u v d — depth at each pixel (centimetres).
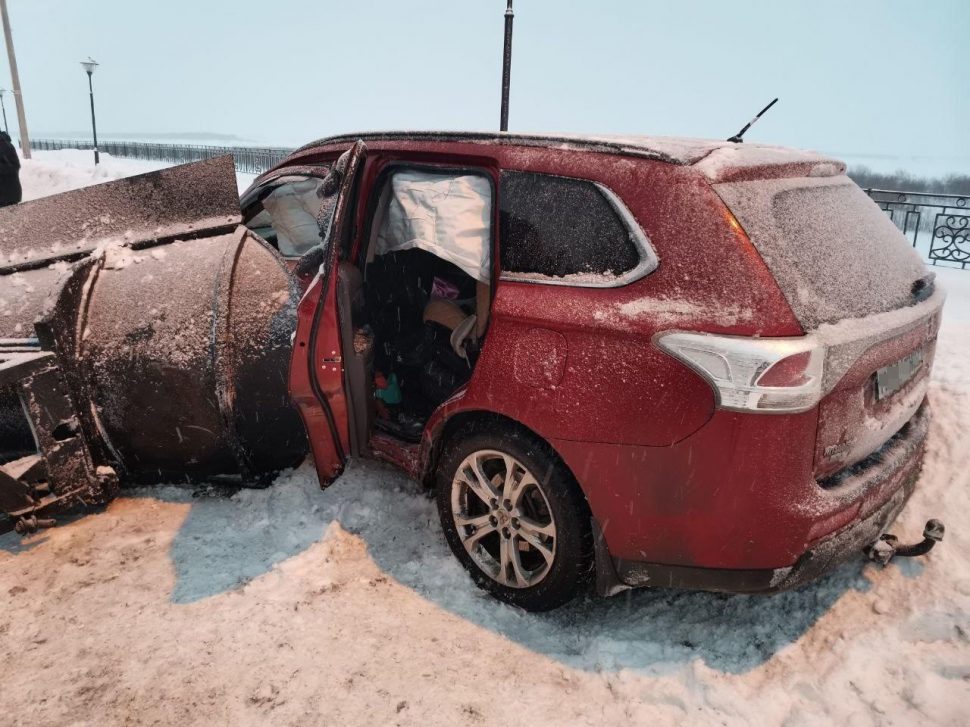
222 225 345
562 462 246
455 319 339
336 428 299
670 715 225
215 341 310
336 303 284
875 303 230
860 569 287
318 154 362
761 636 257
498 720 224
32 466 295
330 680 238
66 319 307
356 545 310
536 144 271
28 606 271
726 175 227
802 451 210
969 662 237
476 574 282
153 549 307
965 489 319
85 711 225
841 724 219
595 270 238
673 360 216
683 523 225
